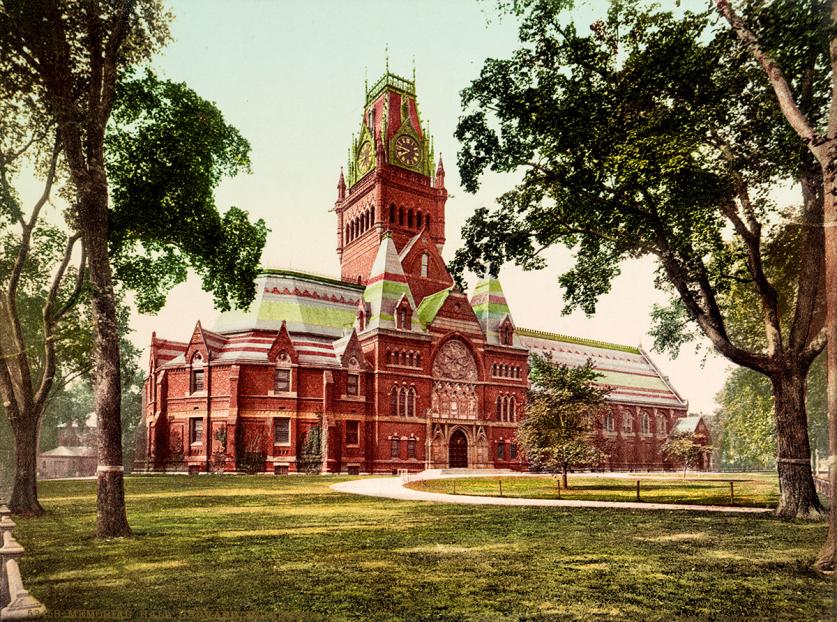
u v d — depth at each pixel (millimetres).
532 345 100000
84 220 12648
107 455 14969
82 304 14109
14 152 9930
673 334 37219
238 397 61906
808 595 9641
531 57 19984
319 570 11281
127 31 12773
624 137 18688
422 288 80625
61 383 14766
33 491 13414
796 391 20016
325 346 68562
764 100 16781
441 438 71750
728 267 23156
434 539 15320
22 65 10180
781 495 20656
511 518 20297
